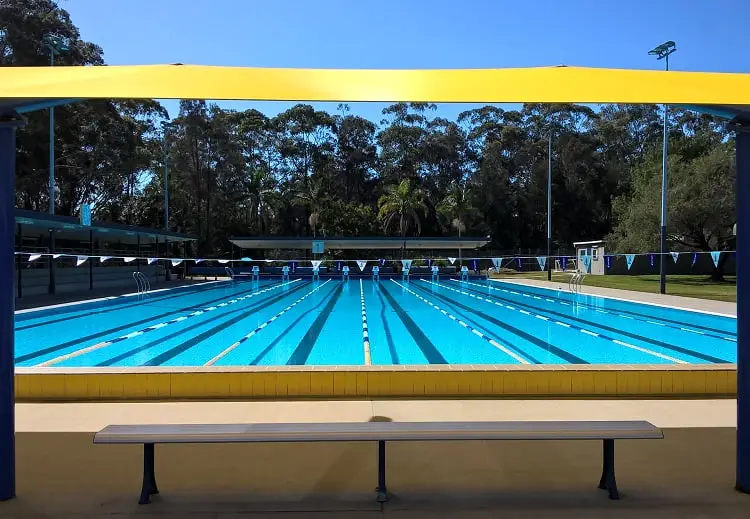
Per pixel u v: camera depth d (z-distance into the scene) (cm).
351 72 281
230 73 279
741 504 322
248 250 4856
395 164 6028
